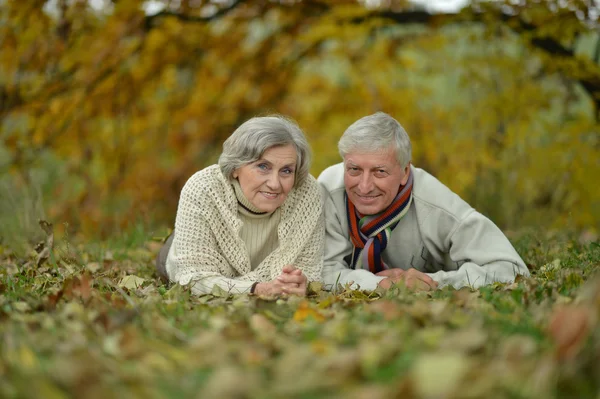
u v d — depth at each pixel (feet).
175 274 11.47
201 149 31.91
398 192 12.03
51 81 27.89
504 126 27.43
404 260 12.59
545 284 9.93
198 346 6.52
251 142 10.77
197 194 11.36
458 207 12.26
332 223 12.50
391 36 29.84
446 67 29.12
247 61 31.04
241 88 32.04
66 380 5.32
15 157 27.30
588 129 25.13
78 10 27.14
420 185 12.36
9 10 26.14
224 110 32.09
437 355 5.53
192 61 30.91
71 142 28.91
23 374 5.40
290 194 11.69
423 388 4.93
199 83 31.24
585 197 24.64
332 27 27.30
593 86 25.84
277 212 11.64
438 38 29.17
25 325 7.55
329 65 34.06
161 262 12.97
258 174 10.86
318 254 11.98
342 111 31.30
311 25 29.60
